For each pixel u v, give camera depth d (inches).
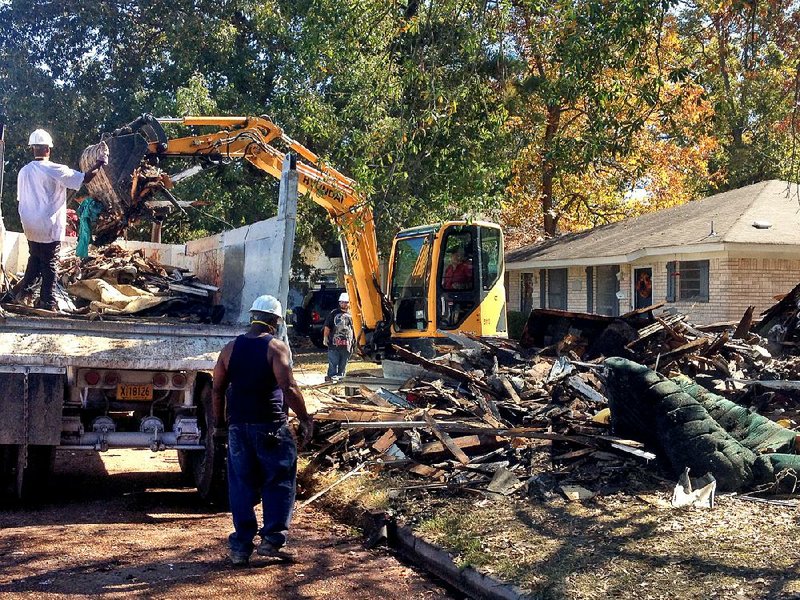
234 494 244.5
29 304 343.9
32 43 1086.4
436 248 657.0
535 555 230.5
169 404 324.2
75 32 1077.8
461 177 511.8
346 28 526.9
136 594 215.9
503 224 1306.6
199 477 334.0
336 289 1192.2
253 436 243.8
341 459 348.5
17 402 291.1
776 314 504.7
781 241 733.9
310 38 702.5
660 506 268.7
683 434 289.1
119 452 451.5
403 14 497.4
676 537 238.7
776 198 846.5
